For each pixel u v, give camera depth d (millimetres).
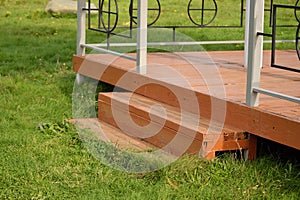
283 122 4824
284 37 13266
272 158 5289
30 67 10008
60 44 12703
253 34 5109
